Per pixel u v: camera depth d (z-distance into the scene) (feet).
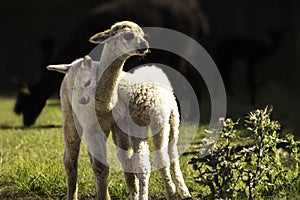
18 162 70.38
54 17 195.31
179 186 54.90
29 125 102.06
